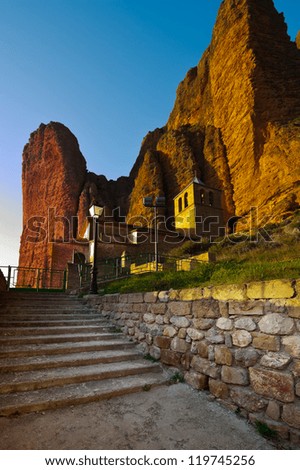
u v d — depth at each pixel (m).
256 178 35.41
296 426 2.61
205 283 5.02
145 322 5.50
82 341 5.67
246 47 41.78
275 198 29.94
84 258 25.58
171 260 15.09
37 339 5.31
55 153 65.94
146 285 6.68
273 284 3.10
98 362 4.73
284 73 40.25
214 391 3.63
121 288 7.72
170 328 4.73
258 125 37.31
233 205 38.78
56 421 3.01
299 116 35.78
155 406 3.45
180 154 50.50
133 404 3.50
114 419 3.10
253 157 36.34
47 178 65.38
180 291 4.61
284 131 33.41
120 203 67.25
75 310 7.81
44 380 3.80
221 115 46.28
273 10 47.25
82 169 69.31
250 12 44.06
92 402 3.52
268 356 3.02
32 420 3.01
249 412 3.10
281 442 2.69
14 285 11.30
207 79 56.03
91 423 3.00
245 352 3.30
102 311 7.68
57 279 25.42
